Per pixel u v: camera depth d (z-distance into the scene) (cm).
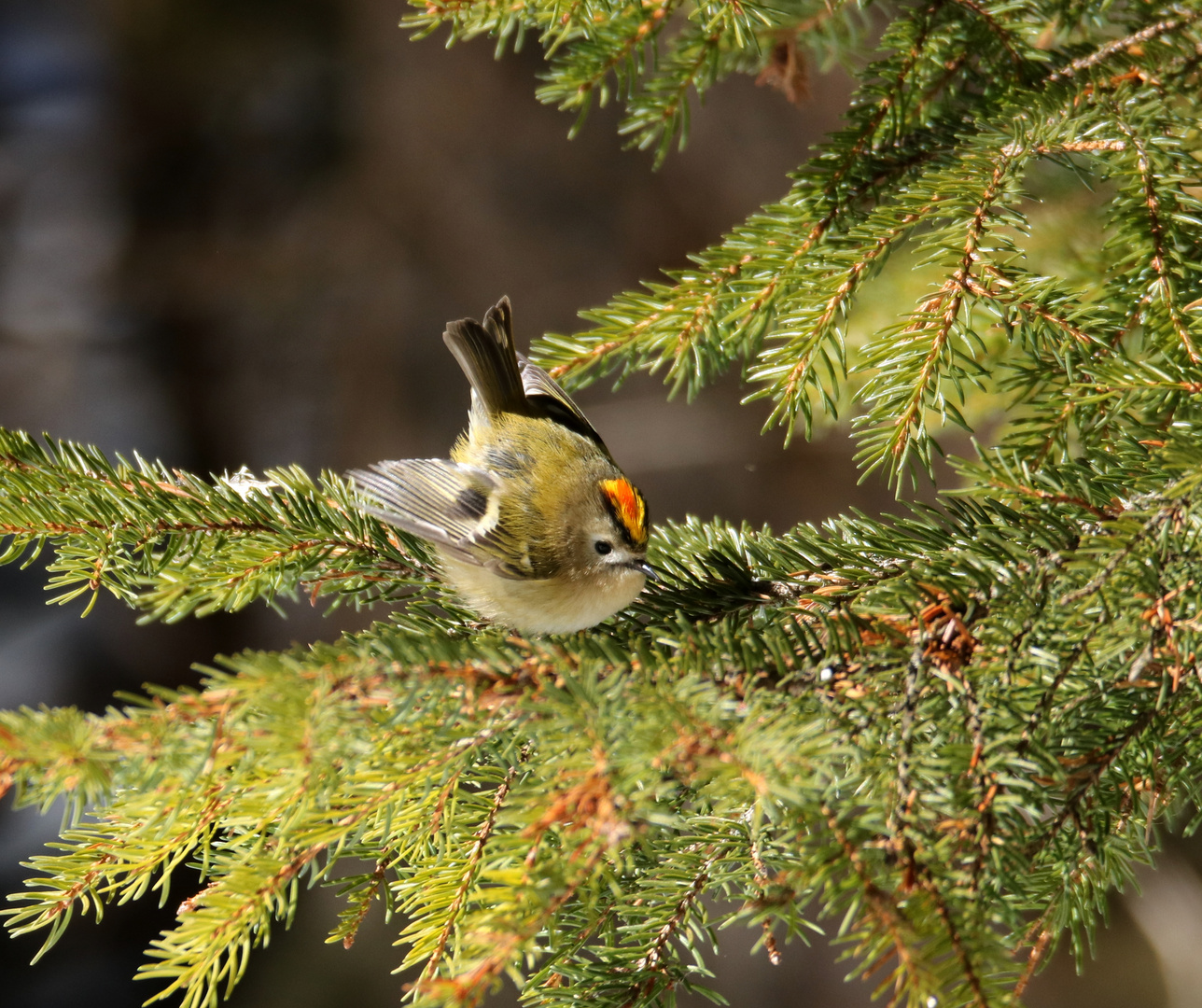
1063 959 1456
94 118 2038
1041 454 550
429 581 591
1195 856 1373
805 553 538
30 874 1529
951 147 614
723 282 596
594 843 342
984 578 429
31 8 2077
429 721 396
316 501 587
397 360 1964
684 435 1914
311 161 2027
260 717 362
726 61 786
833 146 616
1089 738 413
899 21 632
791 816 357
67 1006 1464
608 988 417
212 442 1956
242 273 1984
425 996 315
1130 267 523
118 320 1967
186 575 526
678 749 356
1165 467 440
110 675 1736
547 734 381
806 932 1588
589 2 577
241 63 2031
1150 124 542
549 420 674
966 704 382
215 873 459
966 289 509
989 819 349
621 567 566
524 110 1970
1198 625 387
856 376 855
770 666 415
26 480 537
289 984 1495
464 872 446
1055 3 647
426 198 1981
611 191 1958
